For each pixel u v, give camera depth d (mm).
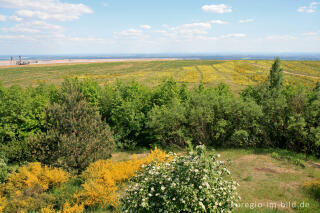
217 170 5602
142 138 20656
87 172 11695
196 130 17688
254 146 16328
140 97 22156
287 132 15289
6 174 11391
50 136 12828
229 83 52500
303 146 14727
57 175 11305
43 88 25891
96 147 13453
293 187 9484
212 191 5055
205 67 95938
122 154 17688
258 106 16422
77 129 13086
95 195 9438
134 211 5480
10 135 17500
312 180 10000
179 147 17562
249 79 57844
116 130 20109
